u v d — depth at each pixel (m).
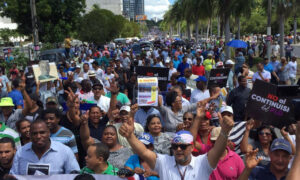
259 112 5.04
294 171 1.72
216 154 3.55
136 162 4.80
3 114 7.26
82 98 8.12
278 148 4.14
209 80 9.59
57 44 36.75
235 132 5.63
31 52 25.17
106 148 4.63
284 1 23.73
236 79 12.66
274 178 4.26
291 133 5.59
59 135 5.36
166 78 8.85
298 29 69.69
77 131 6.22
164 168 3.74
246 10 26.86
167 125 7.04
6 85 13.05
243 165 4.48
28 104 7.05
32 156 4.52
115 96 7.05
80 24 45.09
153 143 5.13
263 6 24.92
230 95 8.87
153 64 17.56
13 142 4.96
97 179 4.42
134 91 9.36
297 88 4.84
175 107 7.07
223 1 26.75
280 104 4.91
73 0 38.91
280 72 15.43
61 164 4.56
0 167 4.93
